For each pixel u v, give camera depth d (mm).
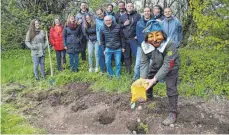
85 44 8664
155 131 5496
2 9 11086
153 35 5215
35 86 7812
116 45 7281
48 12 11828
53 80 7836
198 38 7520
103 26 7254
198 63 7543
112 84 7102
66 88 7445
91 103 6559
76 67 8375
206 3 7129
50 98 7059
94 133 5633
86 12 8320
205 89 6812
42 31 8148
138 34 6938
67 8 11656
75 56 8273
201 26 7156
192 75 7277
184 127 5543
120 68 7535
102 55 7809
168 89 5520
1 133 5578
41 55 8086
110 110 6141
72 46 8164
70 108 6574
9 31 11039
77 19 8266
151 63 5477
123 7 7453
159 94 6734
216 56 7770
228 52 7961
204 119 5730
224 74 7105
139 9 10094
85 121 6004
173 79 5484
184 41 9344
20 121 6121
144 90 5199
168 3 10023
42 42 8117
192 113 5848
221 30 7414
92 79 7699
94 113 6148
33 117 6324
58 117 6301
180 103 6316
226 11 7090
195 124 5629
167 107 6055
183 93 6793
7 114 6375
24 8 11547
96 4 10000
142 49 5445
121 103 6289
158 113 5895
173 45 5203
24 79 8391
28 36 8000
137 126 5668
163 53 5246
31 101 7027
